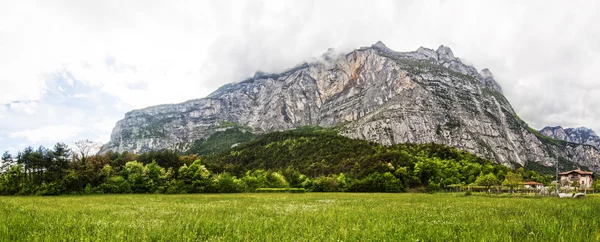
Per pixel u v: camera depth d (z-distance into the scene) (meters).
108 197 53.97
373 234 11.36
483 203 32.41
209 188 82.88
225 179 86.12
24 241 9.69
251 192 88.38
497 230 11.97
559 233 10.80
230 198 50.34
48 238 9.91
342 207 27.38
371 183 99.31
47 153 79.50
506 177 83.38
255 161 185.75
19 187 67.38
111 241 9.79
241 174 125.19
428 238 10.94
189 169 84.38
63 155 81.44
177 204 32.28
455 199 45.03
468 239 10.39
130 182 77.81
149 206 28.56
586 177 129.00
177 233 11.35
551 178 147.75
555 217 15.67
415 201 39.41
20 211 19.47
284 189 92.19
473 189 87.50
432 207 26.91
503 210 21.97
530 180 127.00
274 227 13.35
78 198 49.47
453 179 114.12
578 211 19.02
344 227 12.97
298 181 110.44
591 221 13.64
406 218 17.05
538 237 10.48
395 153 133.50
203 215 18.19
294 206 29.05
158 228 12.50
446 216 18.17
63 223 13.79
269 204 32.88
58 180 71.50
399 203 34.56
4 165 76.56
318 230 12.16
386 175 103.44
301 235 11.34
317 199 46.84
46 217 15.92
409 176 110.88
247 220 15.56
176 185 79.94
